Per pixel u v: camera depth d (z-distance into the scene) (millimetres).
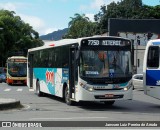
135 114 17266
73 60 20266
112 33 54375
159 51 20438
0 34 80625
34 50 29938
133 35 54750
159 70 20359
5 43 81750
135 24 54750
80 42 19094
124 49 19469
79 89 19062
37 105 21391
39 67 28047
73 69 20312
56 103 22641
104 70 19031
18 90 37500
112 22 54500
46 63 25906
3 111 18188
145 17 75750
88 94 18797
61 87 22266
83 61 19016
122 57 19359
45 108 19750
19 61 48969
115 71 19125
